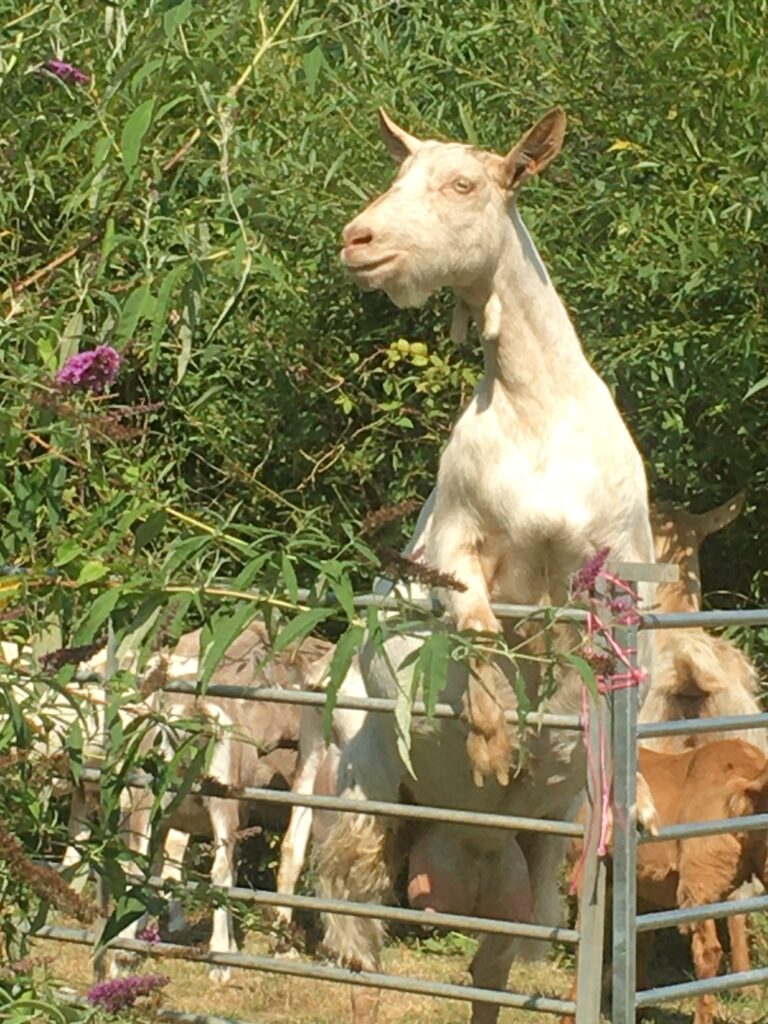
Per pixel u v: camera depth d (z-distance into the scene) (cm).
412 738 336
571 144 553
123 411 282
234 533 435
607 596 296
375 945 358
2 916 264
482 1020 360
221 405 556
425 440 567
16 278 329
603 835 296
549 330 326
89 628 260
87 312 297
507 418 323
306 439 568
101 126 311
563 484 319
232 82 330
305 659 554
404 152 338
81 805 319
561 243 542
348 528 268
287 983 486
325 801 316
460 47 565
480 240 321
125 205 299
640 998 299
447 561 324
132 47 318
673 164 522
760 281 510
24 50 311
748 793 422
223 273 305
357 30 534
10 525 279
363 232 318
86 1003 248
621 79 538
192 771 273
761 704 549
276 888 637
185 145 310
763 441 532
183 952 285
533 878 358
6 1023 237
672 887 441
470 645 271
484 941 360
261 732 541
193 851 555
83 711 271
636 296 527
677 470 543
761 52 515
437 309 559
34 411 275
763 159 508
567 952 535
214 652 258
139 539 270
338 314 570
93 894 337
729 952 513
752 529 556
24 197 362
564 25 554
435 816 309
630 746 295
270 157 535
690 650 479
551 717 301
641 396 539
